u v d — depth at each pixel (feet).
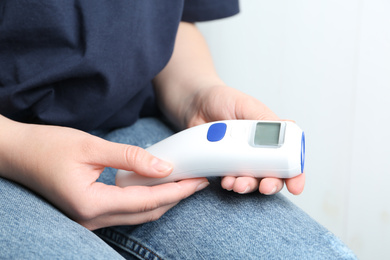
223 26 3.34
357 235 3.46
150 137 2.47
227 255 1.71
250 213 1.84
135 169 1.74
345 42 3.27
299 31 3.31
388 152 3.30
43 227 1.60
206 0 2.67
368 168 3.35
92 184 1.74
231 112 2.10
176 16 2.34
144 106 2.63
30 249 1.47
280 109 3.44
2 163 1.85
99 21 2.08
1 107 2.14
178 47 2.71
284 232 1.75
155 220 1.97
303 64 3.34
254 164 1.70
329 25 3.27
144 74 2.30
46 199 1.86
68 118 2.23
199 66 2.59
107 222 1.84
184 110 2.45
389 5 3.16
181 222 1.89
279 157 1.66
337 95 3.33
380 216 3.39
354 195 3.41
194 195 1.99
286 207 1.90
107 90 2.18
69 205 1.74
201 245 1.78
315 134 3.41
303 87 3.37
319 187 3.45
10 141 1.83
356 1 3.21
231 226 1.79
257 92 3.44
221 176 1.96
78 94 2.18
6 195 1.75
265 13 3.30
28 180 1.82
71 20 2.06
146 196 1.74
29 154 1.79
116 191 1.73
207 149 1.75
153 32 2.30
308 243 1.71
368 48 3.24
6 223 1.58
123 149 1.74
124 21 2.13
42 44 2.09
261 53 3.37
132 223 1.86
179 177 1.83
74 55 2.09
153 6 2.28
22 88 2.06
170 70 2.63
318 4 3.25
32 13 1.99
